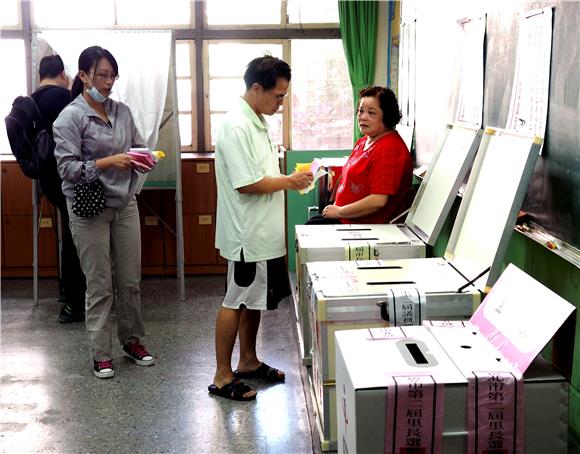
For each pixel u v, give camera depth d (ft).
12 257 17.11
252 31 18.70
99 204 10.34
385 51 18.22
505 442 5.20
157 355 12.05
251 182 9.39
